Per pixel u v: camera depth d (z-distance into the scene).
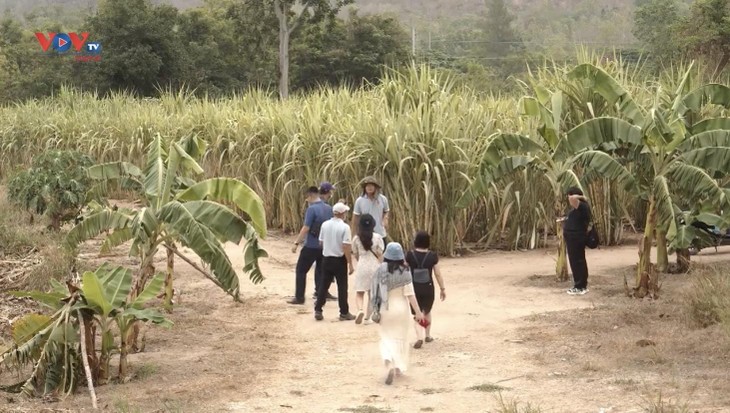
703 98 17.89
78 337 12.08
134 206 31.77
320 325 15.75
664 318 15.06
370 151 22.70
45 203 24.17
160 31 68.25
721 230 18.64
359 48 72.56
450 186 22.47
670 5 93.19
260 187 27.31
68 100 45.12
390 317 12.38
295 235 26.33
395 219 22.45
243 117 29.09
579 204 17.45
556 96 18.84
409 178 22.45
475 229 24.03
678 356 12.71
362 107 25.34
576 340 14.05
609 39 163.75
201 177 29.64
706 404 10.39
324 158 24.92
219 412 10.93
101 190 16.33
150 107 39.22
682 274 19.03
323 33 73.38
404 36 76.88
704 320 14.09
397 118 23.52
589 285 18.47
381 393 11.67
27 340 12.20
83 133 38.16
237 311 16.92
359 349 14.08
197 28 78.44
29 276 18.66
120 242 15.48
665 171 16.97
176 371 12.94
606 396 11.01
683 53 51.88
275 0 68.44
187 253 23.20
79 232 13.70
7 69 85.75
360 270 15.30
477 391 11.60
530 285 18.73
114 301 12.44
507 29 151.88
